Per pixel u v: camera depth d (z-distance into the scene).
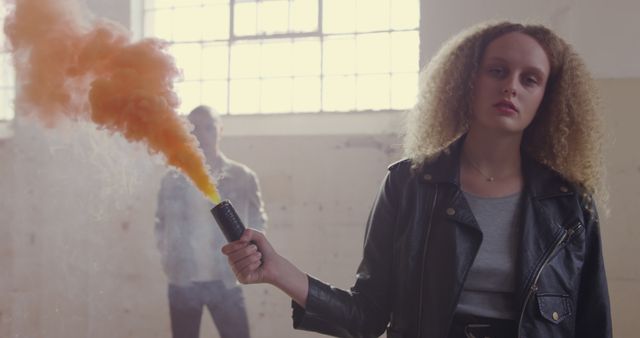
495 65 1.39
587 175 1.48
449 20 4.10
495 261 1.34
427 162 1.45
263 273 1.31
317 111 4.60
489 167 1.43
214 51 4.88
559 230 1.37
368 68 4.64
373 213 1.49
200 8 4.91
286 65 4.78
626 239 3.84
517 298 1.32
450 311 1.32
